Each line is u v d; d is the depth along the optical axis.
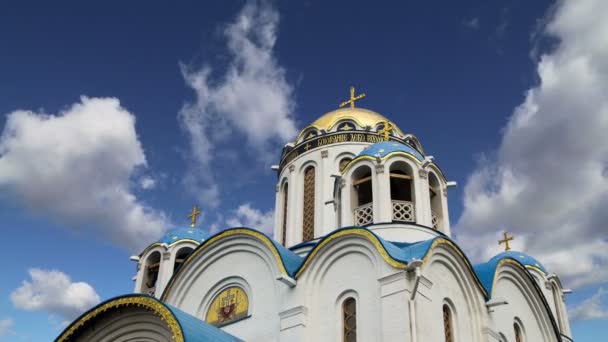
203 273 22.64
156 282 27.56
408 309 16.67
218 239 22.50
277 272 20.11
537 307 23.75
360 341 17.36
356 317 17.83
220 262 22.36
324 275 19.20
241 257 21.78
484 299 20.23
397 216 22.38
